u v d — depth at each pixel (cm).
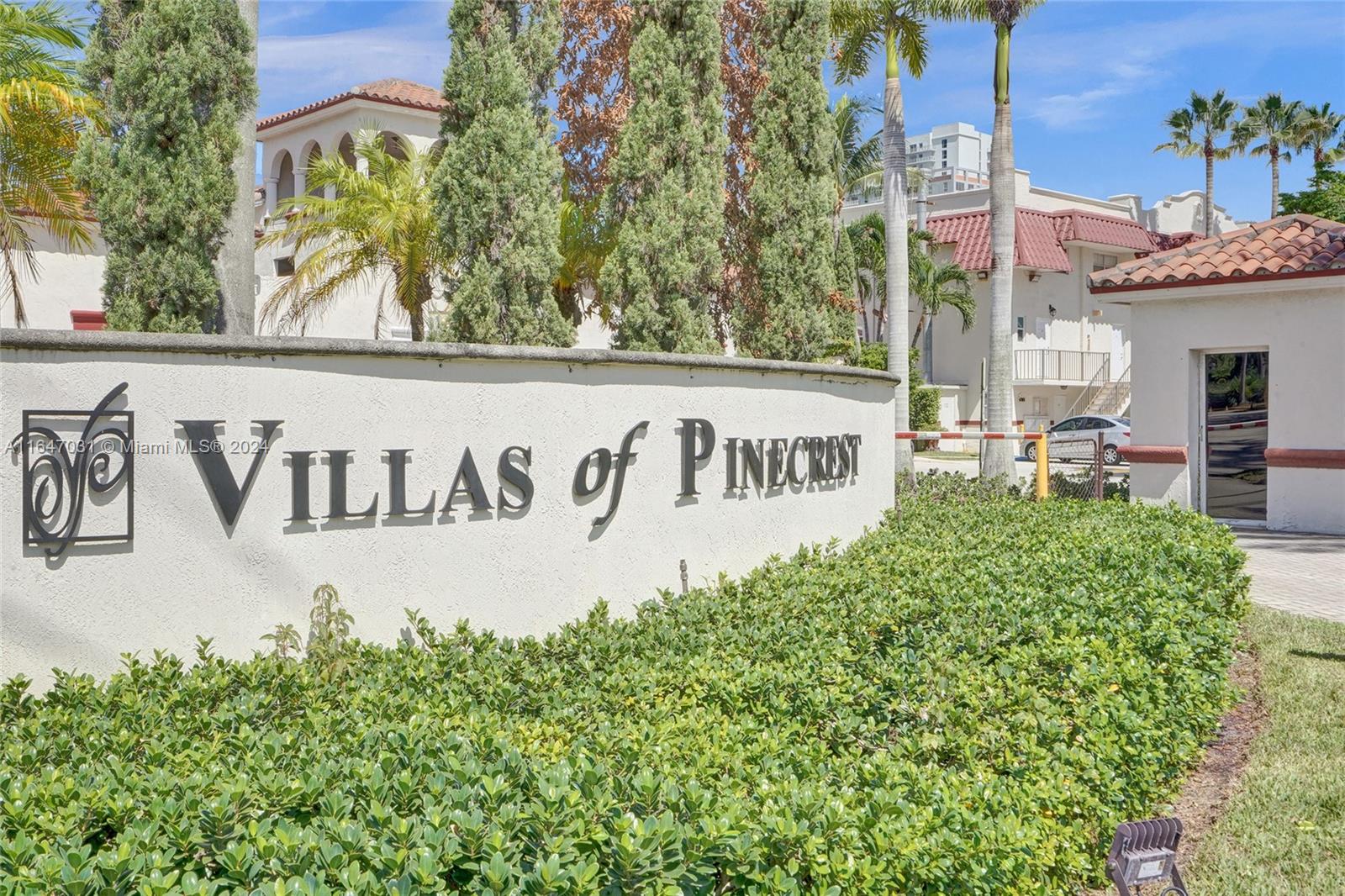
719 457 805
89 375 495
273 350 548
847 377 993
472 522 632
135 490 507
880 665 529
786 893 286
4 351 473
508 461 648
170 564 516
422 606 607
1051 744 459
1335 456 1452
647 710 460
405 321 2014
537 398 665
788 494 891
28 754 374
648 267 884
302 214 1692
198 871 294
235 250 736
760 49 1030
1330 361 1455
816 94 1005
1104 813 432
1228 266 1498
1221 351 1548
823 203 1009
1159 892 442
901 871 313
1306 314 1468
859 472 1027
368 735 392
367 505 584
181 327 644
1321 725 648
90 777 339
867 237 3316
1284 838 495
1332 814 520
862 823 327
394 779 334
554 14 830
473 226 762
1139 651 600
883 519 1083
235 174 673
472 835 288
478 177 762
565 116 1412
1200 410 1581
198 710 454
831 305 1588
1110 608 667
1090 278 1588
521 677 518
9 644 473
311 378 563
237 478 538
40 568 481
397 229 1566
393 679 501
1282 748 612
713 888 296
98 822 316
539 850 292
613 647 573
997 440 1684
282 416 552
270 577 548
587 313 1307
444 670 525
